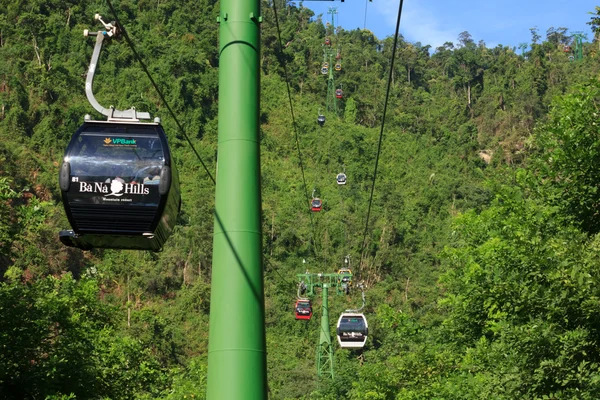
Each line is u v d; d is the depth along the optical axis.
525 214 11.57
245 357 6.81
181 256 82.00
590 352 9.52
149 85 107.00
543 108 128.88
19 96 91.94
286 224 93.38
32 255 62.91
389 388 24.14
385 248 92.38
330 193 104.69
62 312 15.37
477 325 18.41
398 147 121.06
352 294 82.44
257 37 7.50
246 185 7.12
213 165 101.56
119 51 109.69
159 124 7.74
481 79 143.88
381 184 111.50
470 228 20.11
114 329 20.70
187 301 75.69
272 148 114.69
